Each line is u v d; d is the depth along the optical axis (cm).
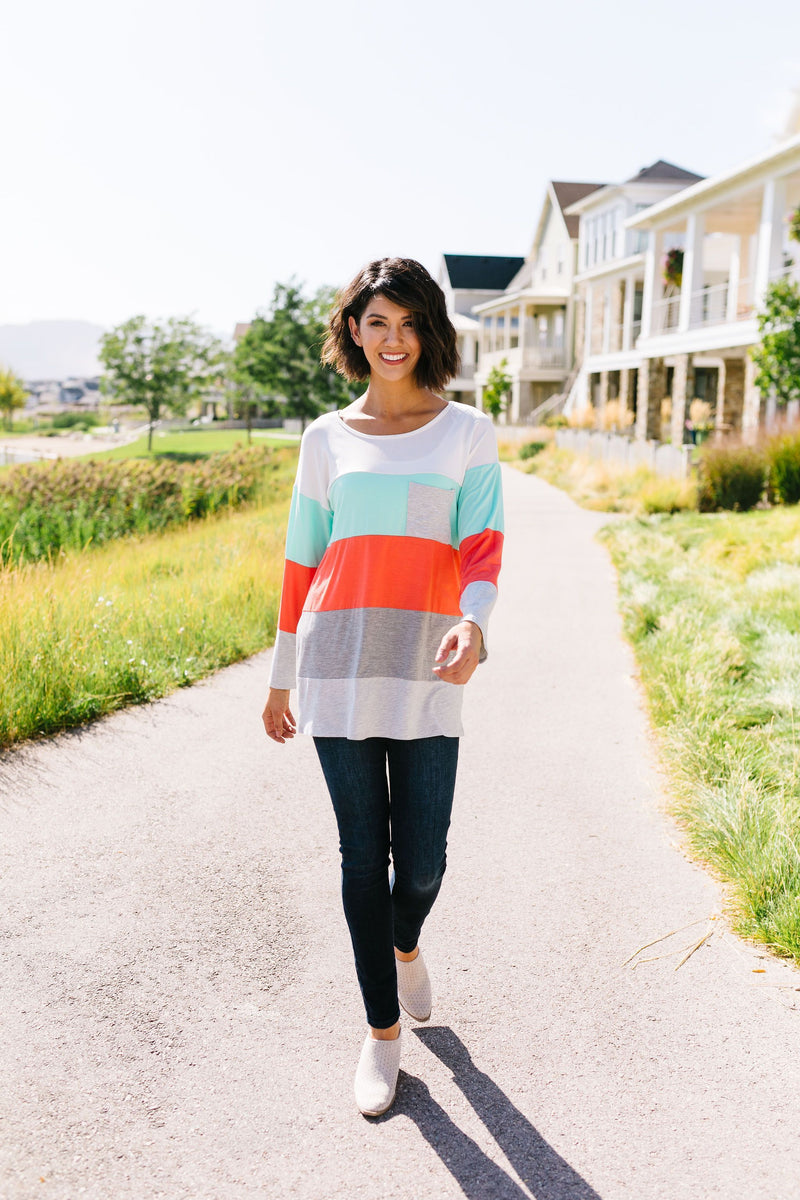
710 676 550
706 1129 217
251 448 2353
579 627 787
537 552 1209
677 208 2400
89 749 480
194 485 1670
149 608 717
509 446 3475
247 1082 234
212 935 305
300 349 4356
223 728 521
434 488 221
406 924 242
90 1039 250
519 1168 205
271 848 370
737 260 2477
